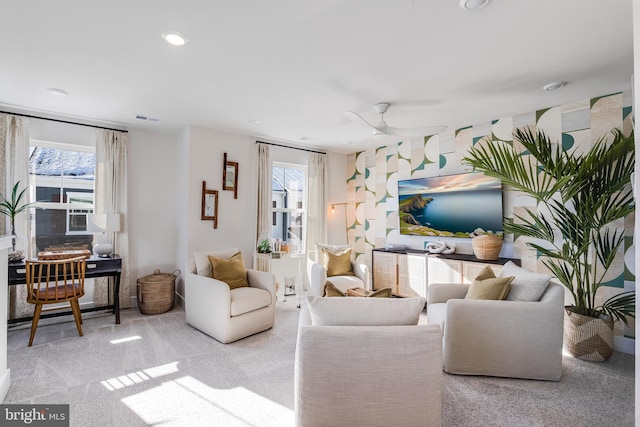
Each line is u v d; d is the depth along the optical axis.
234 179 4.73
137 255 4.43
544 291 2.55
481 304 2.49
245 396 2.21
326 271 4.27
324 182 5.76
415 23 2.07
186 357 2.81
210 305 3.28
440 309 2.82
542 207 3.67
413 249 4.95
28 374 2.48
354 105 3.58
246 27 2.12
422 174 4.90
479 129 4.23
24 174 3.58
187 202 4.31
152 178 4.56
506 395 2.23
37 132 3.74
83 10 1.94
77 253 3.52
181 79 2.91
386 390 1.49
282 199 5.52
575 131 3.43
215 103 3.52
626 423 1.92
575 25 2.09
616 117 3.17
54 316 3.51
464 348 2.50
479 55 2.49
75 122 3.96
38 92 3.19
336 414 1.50
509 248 3.97
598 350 2.75
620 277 3.11
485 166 3.28
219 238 4.58
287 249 4.96
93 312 4.05
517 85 3.04
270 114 3.88
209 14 1.98
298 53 2.46
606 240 2.97
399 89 3.14
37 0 1.84
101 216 3.73
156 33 2.19
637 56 1.01
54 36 2.22
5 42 2.29
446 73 2.79
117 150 4.16
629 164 2.68
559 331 2.40
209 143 4.50
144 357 2.80
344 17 2.01
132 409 2.05
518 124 3.86
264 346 3.07
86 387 2.30
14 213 3.34
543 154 3.14
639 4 1.01
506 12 1.96
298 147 5.48
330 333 1.51
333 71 2.76
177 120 4.11
